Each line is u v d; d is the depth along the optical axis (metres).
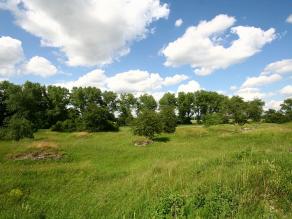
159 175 11.68
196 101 101.81
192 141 35.94
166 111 48.75
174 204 7.12
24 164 19.69
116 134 47.72
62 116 82.06
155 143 34.47
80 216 8.48
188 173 11.33
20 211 9.46
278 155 12.04
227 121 69.31
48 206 10.03
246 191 7.68
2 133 39.25
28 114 71.94
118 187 11.41
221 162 12.30
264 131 36.06
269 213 6.47
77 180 14.62
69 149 25.61
